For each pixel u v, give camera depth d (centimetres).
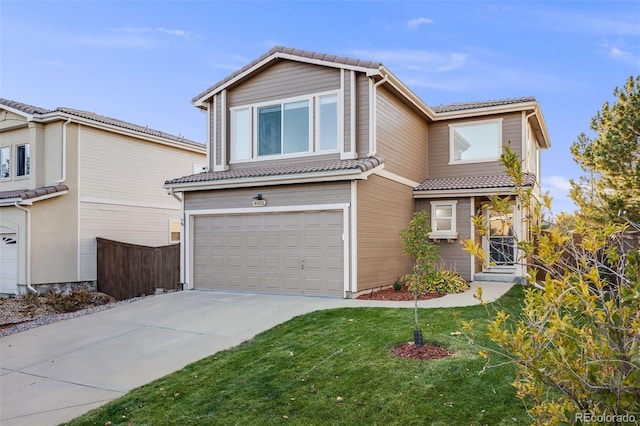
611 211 1113
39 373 686
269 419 483
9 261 1594
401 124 1434
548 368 249
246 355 695
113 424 498
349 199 1141
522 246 273
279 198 1238
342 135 1244
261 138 1384
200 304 1112
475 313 873
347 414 479
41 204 1573
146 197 1941
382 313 895
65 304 1423
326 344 709
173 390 579
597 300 264
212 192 1345
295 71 1334
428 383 530
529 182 1351
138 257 1577
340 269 1152
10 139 1753
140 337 846
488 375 537
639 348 234
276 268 1244
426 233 724
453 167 1625
